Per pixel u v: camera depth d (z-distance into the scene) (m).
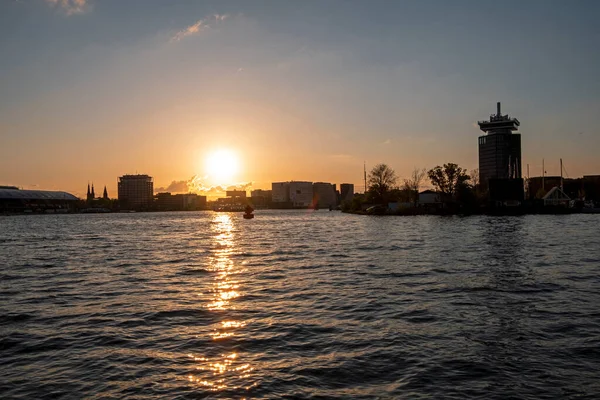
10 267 51.12
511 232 88.62
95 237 105.38
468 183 193.75
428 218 160.25
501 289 33.09
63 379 17.70
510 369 17.98
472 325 24.00
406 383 16.83
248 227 146.25
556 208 177.12
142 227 158.88
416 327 23.84
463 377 17.28
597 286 33.91
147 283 38.84
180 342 21.95
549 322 24.36
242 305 29.66
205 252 65.94
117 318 26.73
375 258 53.38
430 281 36.91
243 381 17.17
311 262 51.34
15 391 16.70
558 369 17.94
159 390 16.53
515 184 181.12
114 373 18.20
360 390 16.30
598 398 15.50
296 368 18.38
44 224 191.88
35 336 23.33
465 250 59.03
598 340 21.27
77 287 37.47
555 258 49.75
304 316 26.50
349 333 23.00
